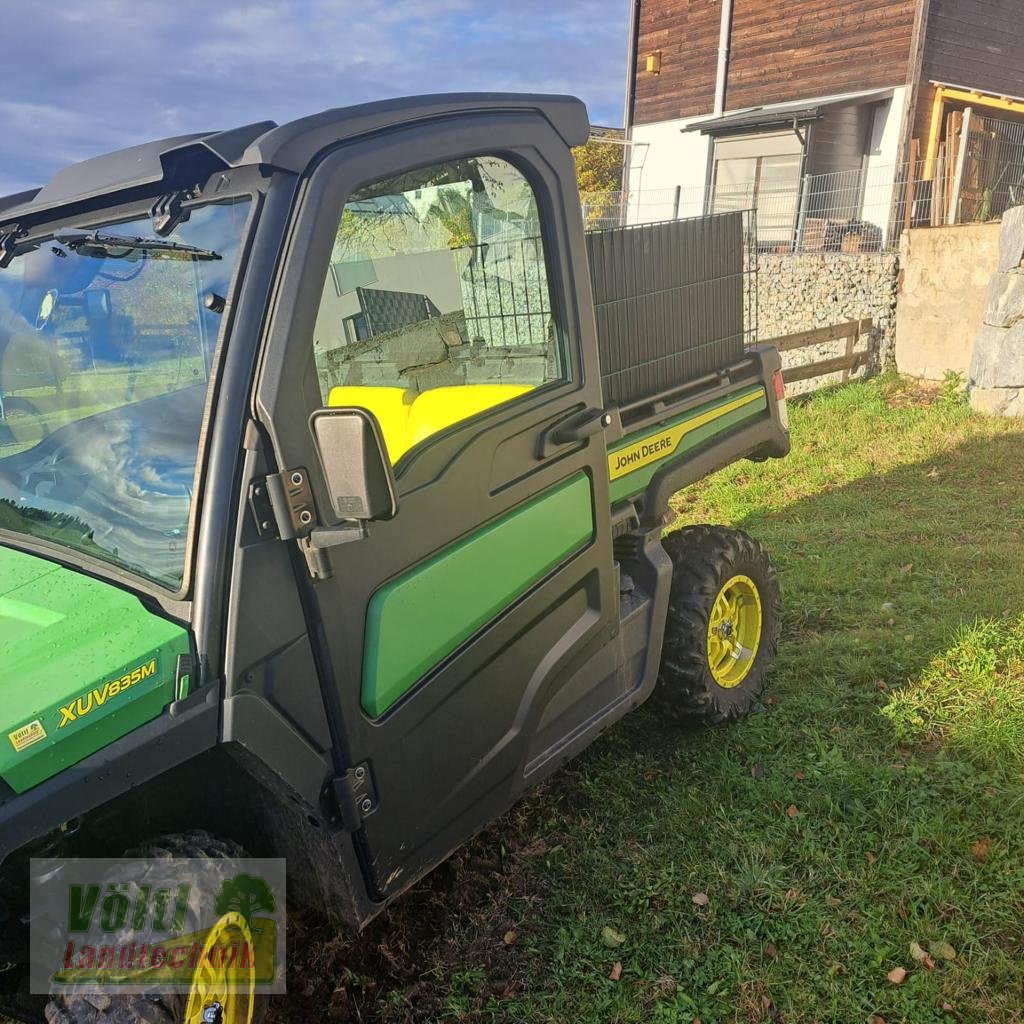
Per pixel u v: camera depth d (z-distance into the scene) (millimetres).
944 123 15828
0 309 2492
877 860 3059
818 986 2609
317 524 2088
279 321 2023
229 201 2113
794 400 10336
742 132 18031
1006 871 2934
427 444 2412
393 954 2818
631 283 3432
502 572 2686
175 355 2148
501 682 2738
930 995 2529
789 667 4457
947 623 4605
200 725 1965
